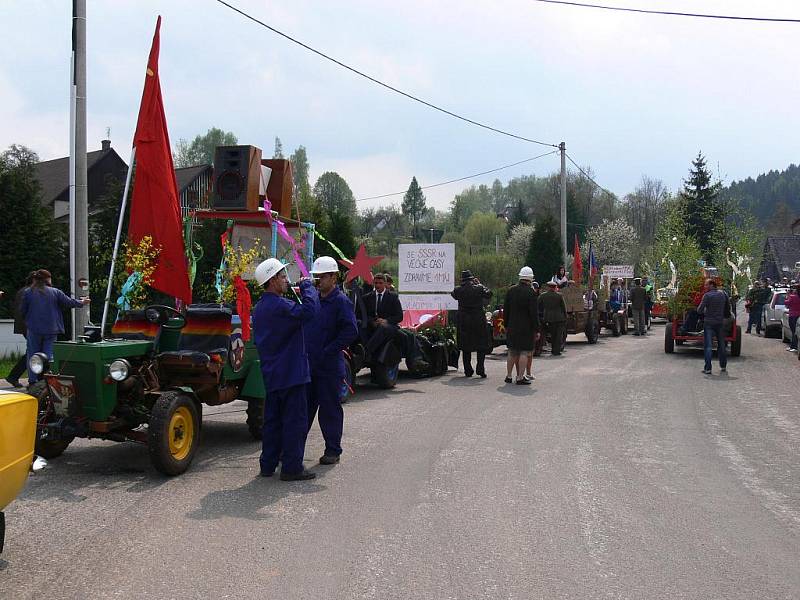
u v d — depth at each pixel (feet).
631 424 31.86
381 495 20.86
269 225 38.75
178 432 23.40
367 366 41.47
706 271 62.13
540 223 139.54
